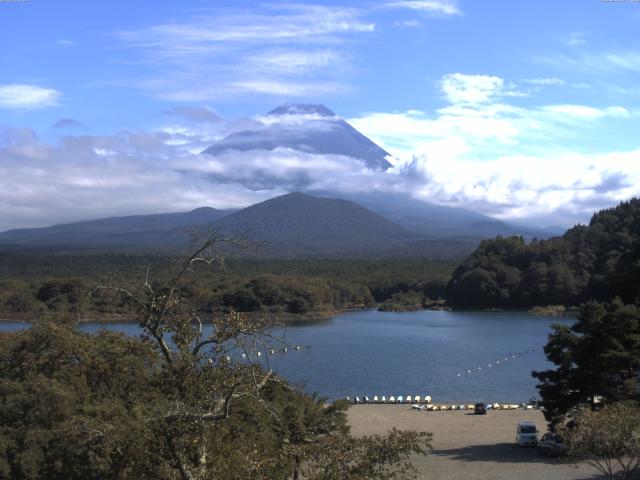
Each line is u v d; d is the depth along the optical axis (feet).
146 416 62.39
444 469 142.00
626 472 98.78
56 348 104.32
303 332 516.32
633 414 95.96
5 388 95.55
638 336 154.51
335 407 151.02
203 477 59.67
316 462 68.33
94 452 66.13
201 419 60.13
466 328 539.70
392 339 469.16
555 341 161.48
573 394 158.61
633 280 324.80
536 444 168.35
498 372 336.29
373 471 64.85
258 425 72.95
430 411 239.50
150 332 66.13
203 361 65.46
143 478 61.67
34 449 86.33
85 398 91.71
